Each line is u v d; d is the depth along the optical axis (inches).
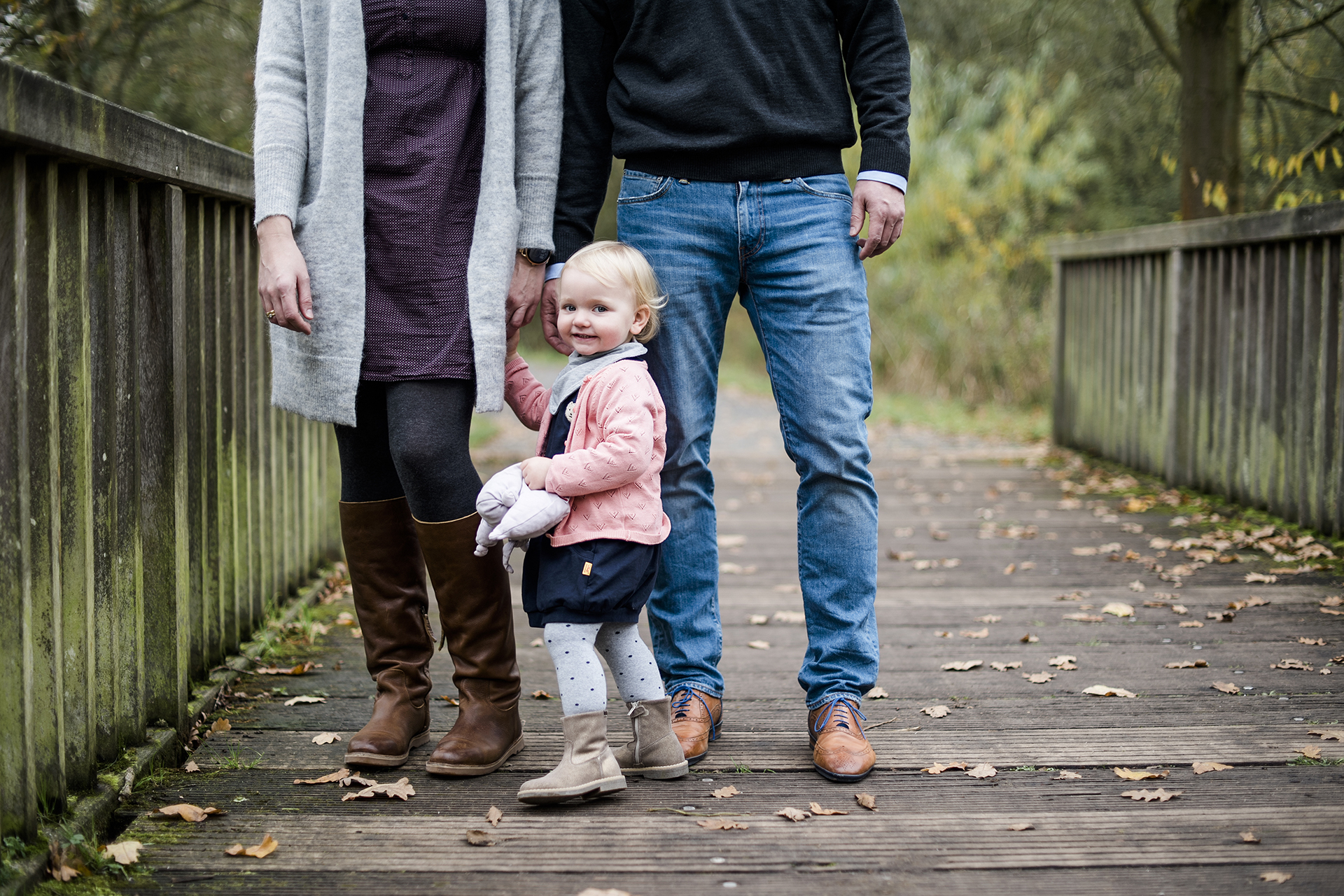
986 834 82.8
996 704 113.7
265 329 142.2
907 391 505.7
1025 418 432.5
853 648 96.3
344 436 98.0
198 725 105.7
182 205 103.1
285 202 88.4
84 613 83.9
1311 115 265.0
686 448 97.1
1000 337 472.1
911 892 73.9
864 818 85.8
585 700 87.5
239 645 128.3
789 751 100.4
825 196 94.3
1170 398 247.4
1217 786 91.4
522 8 95.0
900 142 93.7
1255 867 77.5
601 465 84.0
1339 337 178.5
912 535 210.2
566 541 86.3
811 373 94.5
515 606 163.3
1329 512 184.2
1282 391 202.4
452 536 92.7
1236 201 261.9
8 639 71.8
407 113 90.5
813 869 77.5
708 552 100.4
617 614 87.0
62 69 196.9
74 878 74.3
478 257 91.3
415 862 78.4
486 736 95.3
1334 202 177.0
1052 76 426.3
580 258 89.4
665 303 94.6
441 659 131.1
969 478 280.4
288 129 89.9
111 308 89.5
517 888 74.7
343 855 79.5
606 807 87.9
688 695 99.9
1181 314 245.1
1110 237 284.4
